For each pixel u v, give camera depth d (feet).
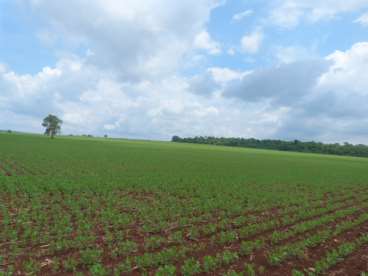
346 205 53.67
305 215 42.47
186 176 86.69
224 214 43.42
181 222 37.09
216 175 93.25
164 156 178.19
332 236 33.37
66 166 96.63
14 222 35.58
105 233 32.53
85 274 22.90
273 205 51.01
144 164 119.55
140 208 44.65
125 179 73.10
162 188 64.28
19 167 89.45
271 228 36.50
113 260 25.59
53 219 37.42
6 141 241.55
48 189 55.47
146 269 24.06
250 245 29.12
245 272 23.65
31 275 22.59
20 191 53.42
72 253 26.89
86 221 36.81
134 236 32.22
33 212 39.19
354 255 27.91
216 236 32.71
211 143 608.60
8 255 26.03
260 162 171.53
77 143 282.77
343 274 24.00
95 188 59.47
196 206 47.93
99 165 105.70
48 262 24.94
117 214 40.70
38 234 31.42
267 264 25.55
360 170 148.87
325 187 77.51
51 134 392.47
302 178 97.09
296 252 27.37
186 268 23.09
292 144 540.93
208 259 24.63
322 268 24.43
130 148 250.98
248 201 53.42
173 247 28.37
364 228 36.99
